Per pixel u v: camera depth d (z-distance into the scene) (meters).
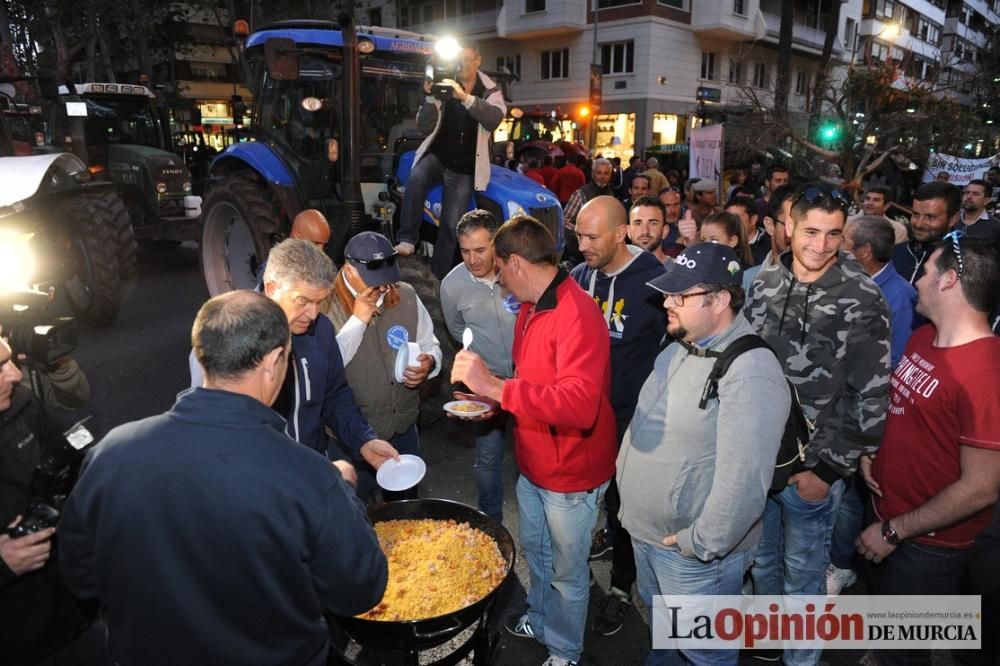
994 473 1.80
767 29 25.73
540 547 2.54
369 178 5.53
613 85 23.91
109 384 5.39
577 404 1.98
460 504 2.23
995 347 1.86
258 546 1.28
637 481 2.08
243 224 6.48
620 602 2.88
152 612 1.30
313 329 2.31
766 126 9.48
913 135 7.88
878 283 2.96
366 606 1.50
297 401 2.26
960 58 9.83
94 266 6.41
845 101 8.39
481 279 3.09
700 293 1.85
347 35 4.77
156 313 7.51
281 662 1.40
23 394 1.80
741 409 1.79
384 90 5.54
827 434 2.31
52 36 20.28
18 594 1.70
